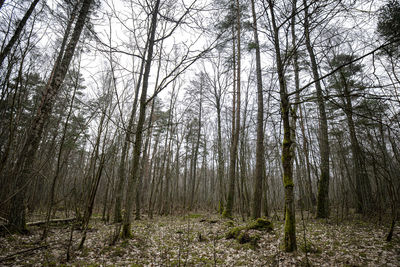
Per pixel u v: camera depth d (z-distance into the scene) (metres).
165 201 16.88
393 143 5.93
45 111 5.95
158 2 5.04
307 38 4.82
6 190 3.43
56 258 4.53
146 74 6.30
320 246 5.53
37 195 9.72
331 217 9.81
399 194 6.21
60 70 6.23
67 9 4.12
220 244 6.30
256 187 10.82
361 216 9.31
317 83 8.17
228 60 11.73
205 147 23.67
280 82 5.25
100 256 4.84
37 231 6.57
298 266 4.25
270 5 5.03
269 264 4.38
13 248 4.84
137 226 9.16
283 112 5.19
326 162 10.01
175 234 7.78
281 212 14.77
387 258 4.44
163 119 15.84
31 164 5.71
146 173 19.83
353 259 4.50
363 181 9.31
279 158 11.76
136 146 6.06
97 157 4.92
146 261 4.82
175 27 4.98
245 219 11.54
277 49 5.26
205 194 26.39
